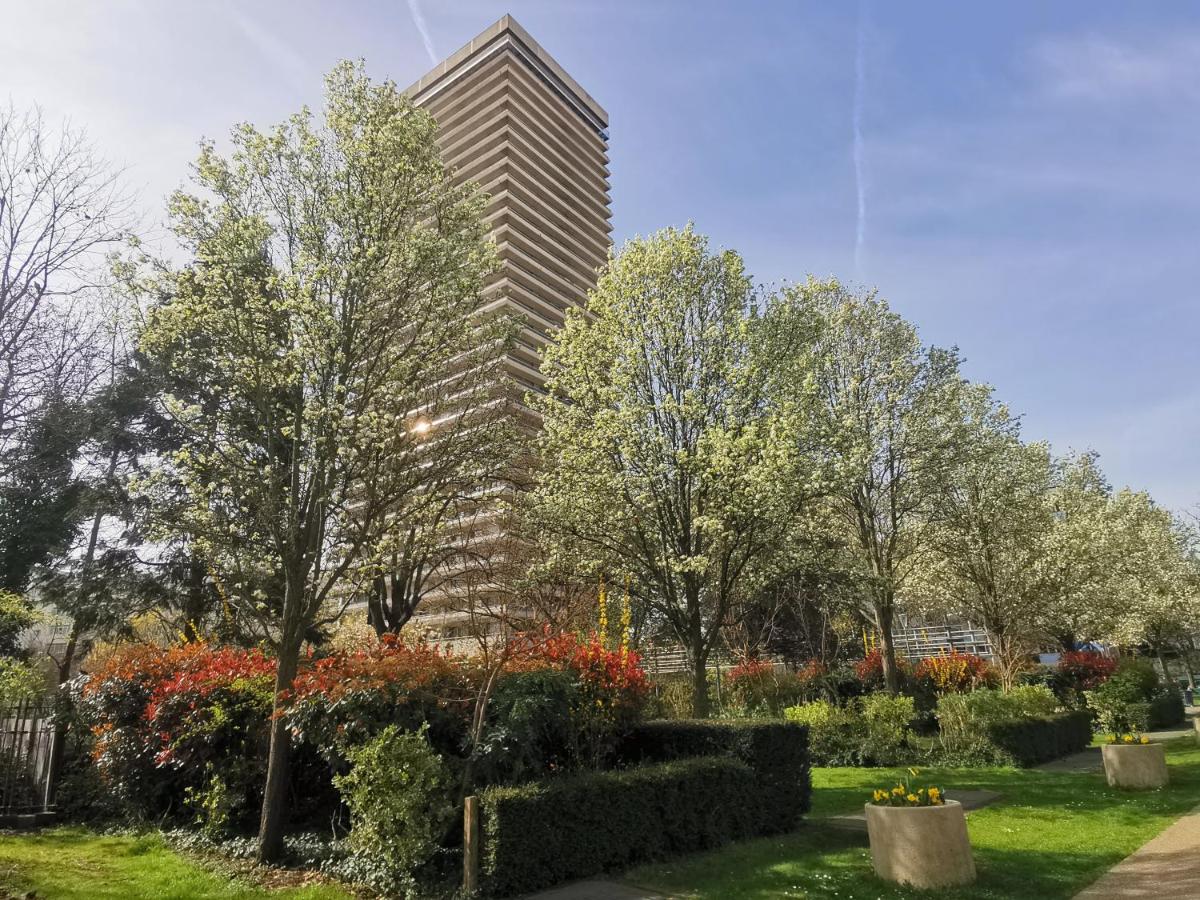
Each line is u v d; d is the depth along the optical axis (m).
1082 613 23.75
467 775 7.07
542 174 71.00
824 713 15.53
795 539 15.01
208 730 9.27
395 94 10.05
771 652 29.12
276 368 8.77
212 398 11.16
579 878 6.90
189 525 9.78
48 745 11.12
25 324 15.36
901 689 21.27
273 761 8.05
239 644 15.74
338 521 9.61
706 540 13.63
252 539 9.75
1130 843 7.91
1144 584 29.47
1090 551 21.89
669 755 9.77
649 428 13.88
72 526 18.22
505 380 11.18
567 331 15.42
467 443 9.98
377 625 15.73
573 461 14.03
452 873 6.65
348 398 9.04
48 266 15.23
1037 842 7.98
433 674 7.85
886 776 13.07
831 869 7.16
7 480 17.41
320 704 7.71
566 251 67.75
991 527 20.42
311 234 8.99
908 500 19.67
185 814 9.77
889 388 19.84
